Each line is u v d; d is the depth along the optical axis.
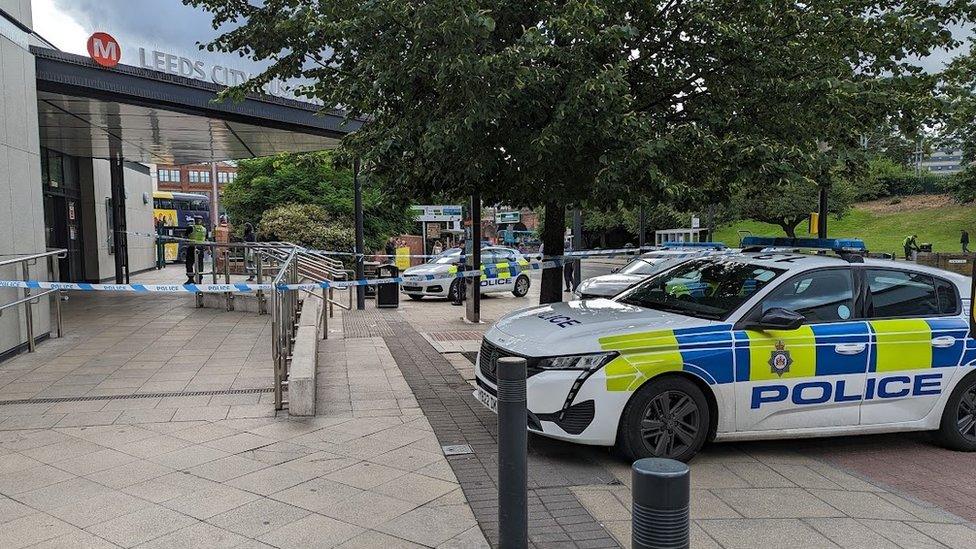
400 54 6.07
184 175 91.19
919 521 4.21
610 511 4.22
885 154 8.58
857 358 5.38
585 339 5.04
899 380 5.49
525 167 6.59
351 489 4.47
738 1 6.54
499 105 5.71
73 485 4.50
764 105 6.66
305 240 25.59
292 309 9.25
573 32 5.79
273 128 13.88
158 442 5.35
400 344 10.13
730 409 5.13
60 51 10.14
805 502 4.48
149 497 4.32
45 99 11.16
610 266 34.84
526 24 6.78
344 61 7.22
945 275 5.92
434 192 7.55
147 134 14.81
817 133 6.95
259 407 6.31
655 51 6.93
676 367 4.97
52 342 9.45
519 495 3.42
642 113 6.17
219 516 4.06
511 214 47.00
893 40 6.54
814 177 6.63
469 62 5.41
